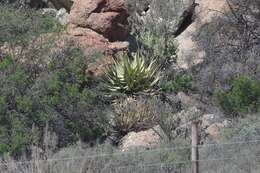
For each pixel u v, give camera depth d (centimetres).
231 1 3547
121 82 3178
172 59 3544
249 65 3105
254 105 2700
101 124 2716
